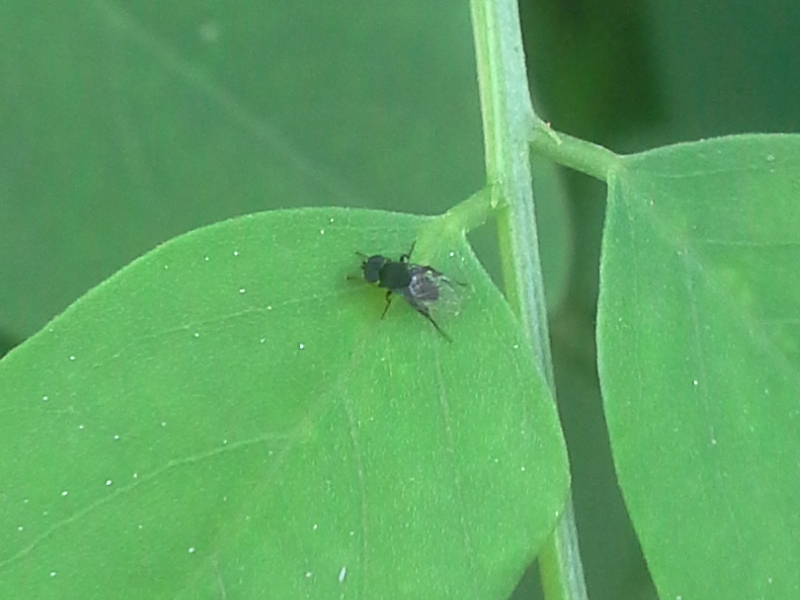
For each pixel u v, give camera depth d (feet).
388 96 0.18
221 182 0.18
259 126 0.18
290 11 0.18
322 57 0.18
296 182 0.18
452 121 0.18
